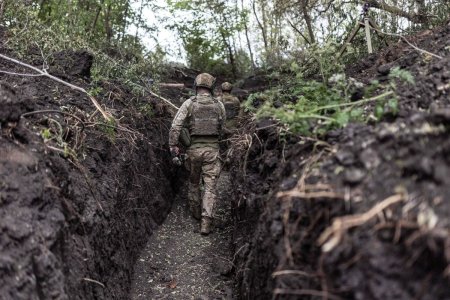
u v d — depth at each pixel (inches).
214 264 158.9
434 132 70.1
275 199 98.6
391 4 215.6
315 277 71.5
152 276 151.2
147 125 204.4
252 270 112.5
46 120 118.0
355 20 210.2
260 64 368.5
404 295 57.0
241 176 155.7
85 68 189.2
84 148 131.2
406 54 153.7
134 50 287.3
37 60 179.9
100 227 118.3
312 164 87.7
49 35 202.4
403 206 63.0
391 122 88.4
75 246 100.0
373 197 67.4
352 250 63.4
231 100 246.4
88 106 156.5
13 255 76.4
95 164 131.9
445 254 55.5
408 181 66.2
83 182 118.3
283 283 81.0
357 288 60.5
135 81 234.8
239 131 206.4
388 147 73.4
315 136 94.2
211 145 188.4
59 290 82.9
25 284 74.8
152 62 262.7
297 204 84.1
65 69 184.4
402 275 58.2
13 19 200.1
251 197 128.3
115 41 288.4
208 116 187.3
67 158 116.3
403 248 59.8
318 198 77.2
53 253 87.4
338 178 75.5
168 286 147.1
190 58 377.1
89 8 294.7
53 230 89.1
